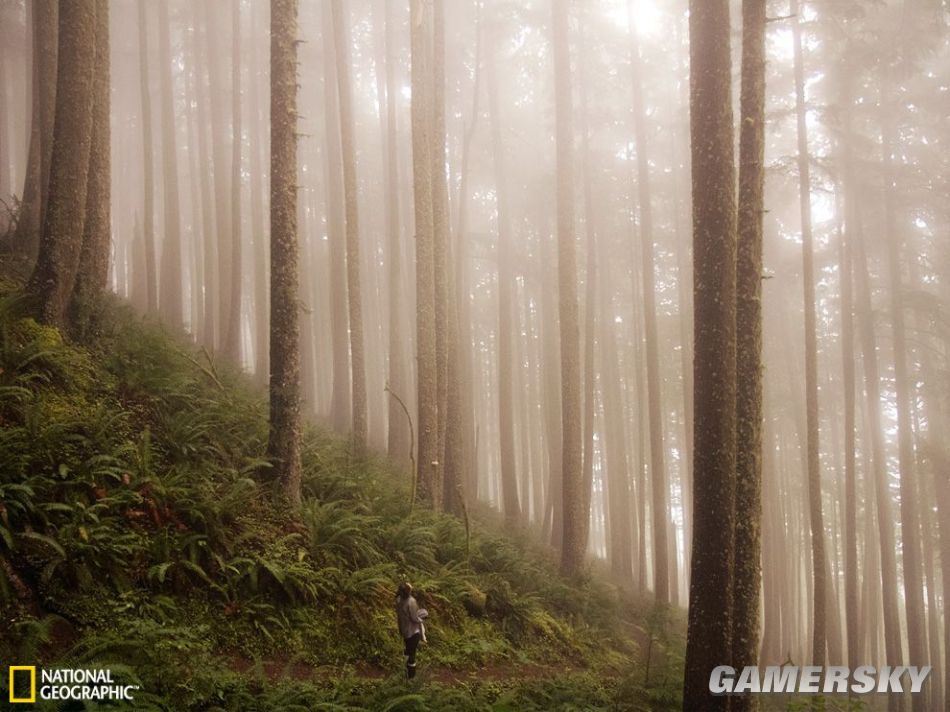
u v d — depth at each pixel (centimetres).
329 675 886
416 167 1777
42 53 1466
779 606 3156
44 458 844
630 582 2881
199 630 820
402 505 1397
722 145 902
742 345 962
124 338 1245
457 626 1195
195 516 927
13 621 676
